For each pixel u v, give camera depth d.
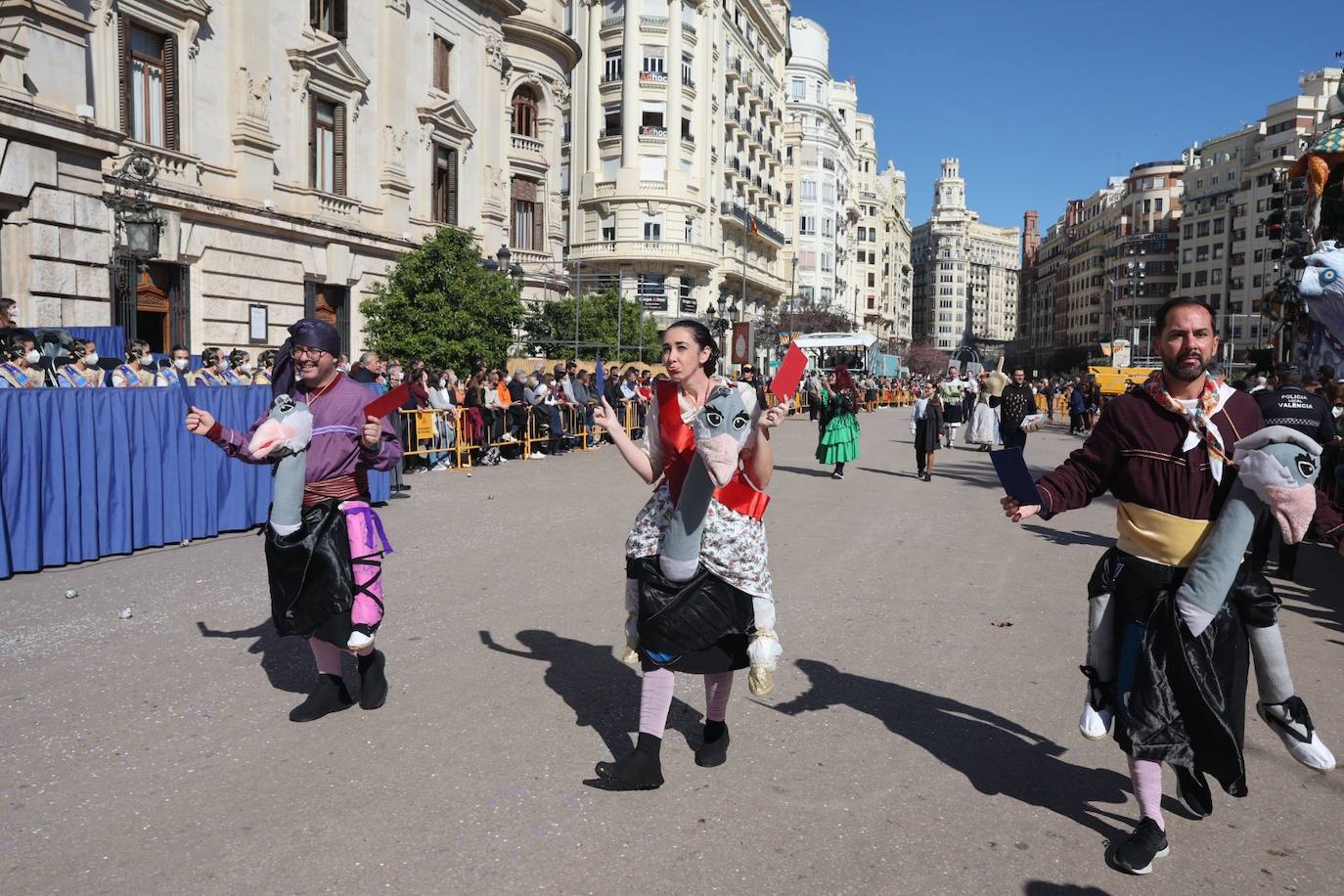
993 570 7.95
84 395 7.74
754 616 3.61
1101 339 126.12
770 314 60.22
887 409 51.75
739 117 62.84
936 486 14.41
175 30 17.14
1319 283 11.41
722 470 3.22
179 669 4.97
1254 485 2.88
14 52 13.24
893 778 3.75
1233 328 93.44
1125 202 116.00
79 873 2.96
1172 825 3.43
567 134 55.97
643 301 53.09
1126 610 3.15
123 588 6.84
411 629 5.79
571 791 3.57
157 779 3.64
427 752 3.92
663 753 3.96
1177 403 3.10
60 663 5.05
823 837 3.25
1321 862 3.16
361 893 2.85
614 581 7.13
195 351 17.73
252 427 4.25
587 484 13.51
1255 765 4.00
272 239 19.50
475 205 27.39
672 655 3.52
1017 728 4.31
